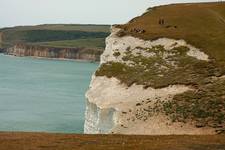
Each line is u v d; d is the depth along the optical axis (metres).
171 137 41.78
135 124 58.28
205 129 52.56
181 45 80.31
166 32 86.25
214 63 73.19
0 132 44.72
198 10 104.88
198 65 73.00
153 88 67.69
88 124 75.44
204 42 80.69
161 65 75.62
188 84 66.12
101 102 70.75
